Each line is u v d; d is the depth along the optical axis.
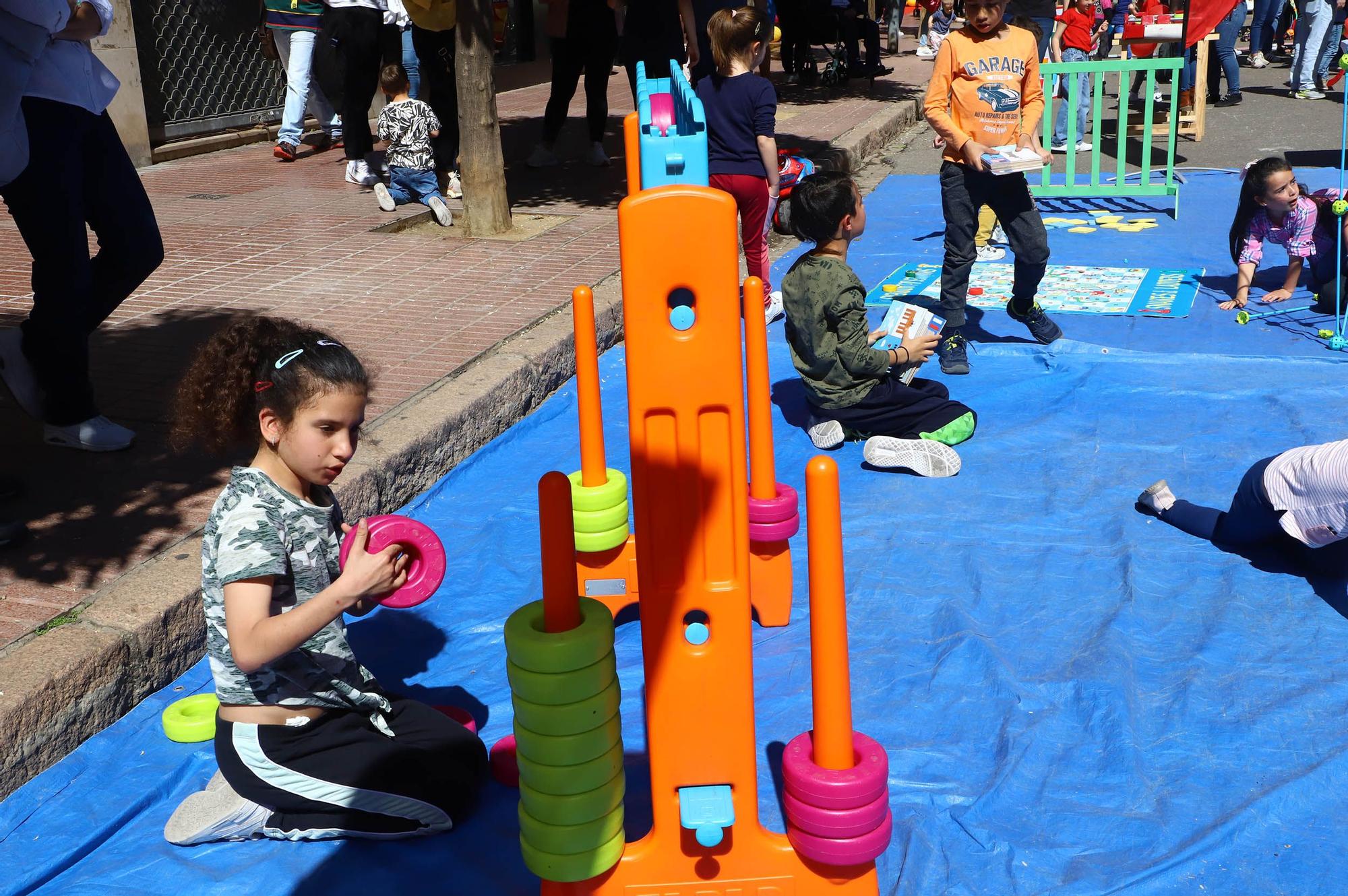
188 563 3.45
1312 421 4.75
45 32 3.76
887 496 4.30
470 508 4.38
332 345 2.34
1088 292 6.91
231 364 2.33
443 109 9.47
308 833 2.58
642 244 1.87
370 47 9.39
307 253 7.42
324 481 2.38
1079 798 2.64
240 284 6.66
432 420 4.55
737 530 2.00
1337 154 10.84
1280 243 6.30
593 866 2.11
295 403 2.29
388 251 7.48
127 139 10.55
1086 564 3.70
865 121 13.27
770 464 3.32
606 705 2.03
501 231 7.94
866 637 3.33
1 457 4.28
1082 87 11.61
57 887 2.48
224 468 4.16
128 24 10.41
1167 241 8.10
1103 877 2.40
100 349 5.47
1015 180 5.51
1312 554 3.55
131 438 4.35
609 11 10.38
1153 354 5.66
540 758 2.04
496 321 5.91
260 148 12.12
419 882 2.45
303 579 2.43
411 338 5.62
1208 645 3.21
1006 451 4.67
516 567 3.87
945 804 2.63
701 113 2.83
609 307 6.14
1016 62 5.33
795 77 17.36
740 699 2.08
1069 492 4.27
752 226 6.39
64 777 2.80
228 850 2.58
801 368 4.81
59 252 4.04
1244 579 3.57
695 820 2.04
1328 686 2.99
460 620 3.57
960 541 3.89
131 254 4.38
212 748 2.92
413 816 2.56
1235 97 14.48
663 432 1.95
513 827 2.62
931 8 20.33
